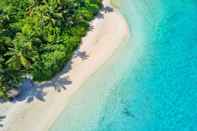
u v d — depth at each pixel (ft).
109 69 136.15
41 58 130.41
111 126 117.39
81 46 143.54
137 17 161.17
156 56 142.72
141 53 143.74
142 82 131.95
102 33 150.51
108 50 143.64
